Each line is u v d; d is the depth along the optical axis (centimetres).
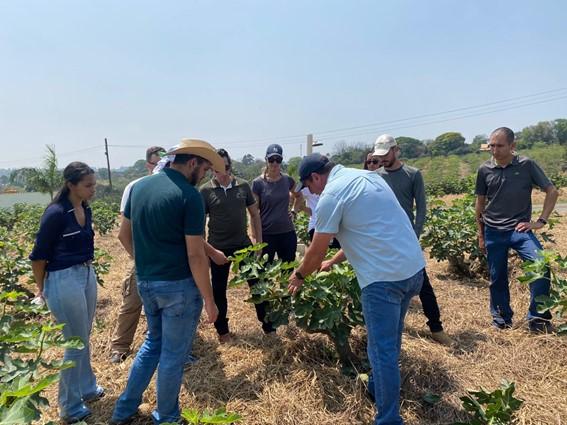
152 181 263
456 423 252
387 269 252
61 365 212
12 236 984
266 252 453
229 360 348
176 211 250
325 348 347
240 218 396
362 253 257
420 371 317
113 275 707
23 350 221
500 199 414
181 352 264
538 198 2092
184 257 259
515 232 407
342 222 260
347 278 316
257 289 322
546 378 315
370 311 256
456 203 760
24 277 657
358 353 348
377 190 261
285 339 375
